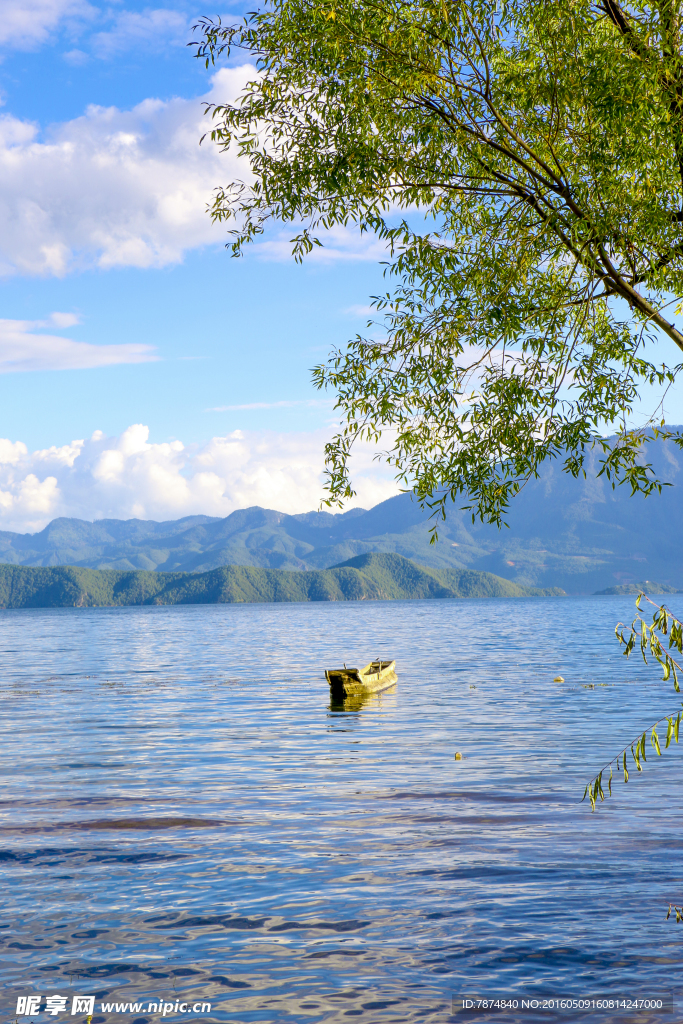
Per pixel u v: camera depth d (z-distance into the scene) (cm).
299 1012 1045
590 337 973
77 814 2017
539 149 931
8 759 2806
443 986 1107
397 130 946
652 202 888
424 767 2553
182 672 6919
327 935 1276
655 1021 995
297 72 964
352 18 898
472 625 16250
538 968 1151
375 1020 1023
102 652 10206
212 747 3034
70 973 1161
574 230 857
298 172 987
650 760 2569
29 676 6588
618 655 7662
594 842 1702
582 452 941
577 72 873
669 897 1389
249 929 1301
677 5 843
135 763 2712
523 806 2020
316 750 2928
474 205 1027
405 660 7581
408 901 1404
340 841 1756
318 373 1030
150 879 1534
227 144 1021
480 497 985
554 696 4488
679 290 934
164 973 1160
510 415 939
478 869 1554
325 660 8075
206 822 1930
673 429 936
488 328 967
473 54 899
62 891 1473
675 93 862
